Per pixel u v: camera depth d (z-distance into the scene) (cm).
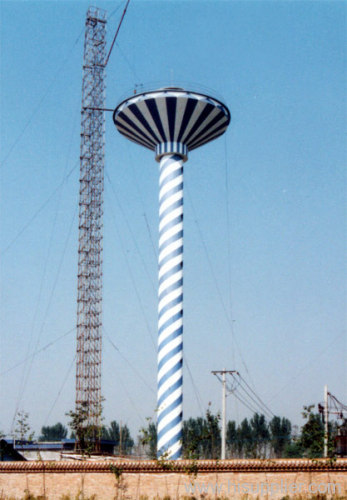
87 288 9212
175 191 5778
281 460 3706
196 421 10344
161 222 5744
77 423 5228
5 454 5734
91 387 8894
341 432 4847
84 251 9294
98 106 9638
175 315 5481
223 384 6819
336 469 3638
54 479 4012
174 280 5547
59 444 8562
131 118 5909
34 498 3984
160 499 3797
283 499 3638
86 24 9806
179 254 5634
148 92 5719
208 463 3791
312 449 3881
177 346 5428
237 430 10700
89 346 9038
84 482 3953
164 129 5809
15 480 4075
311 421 3928
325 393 6103
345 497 3572
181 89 5744
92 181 9494
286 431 10388
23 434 5034
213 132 6072
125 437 11281
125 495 3862
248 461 3744
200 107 5709
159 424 5309
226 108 5991
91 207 9425
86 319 9119
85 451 5191
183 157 5928
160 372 5406
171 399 5309
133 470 3903
